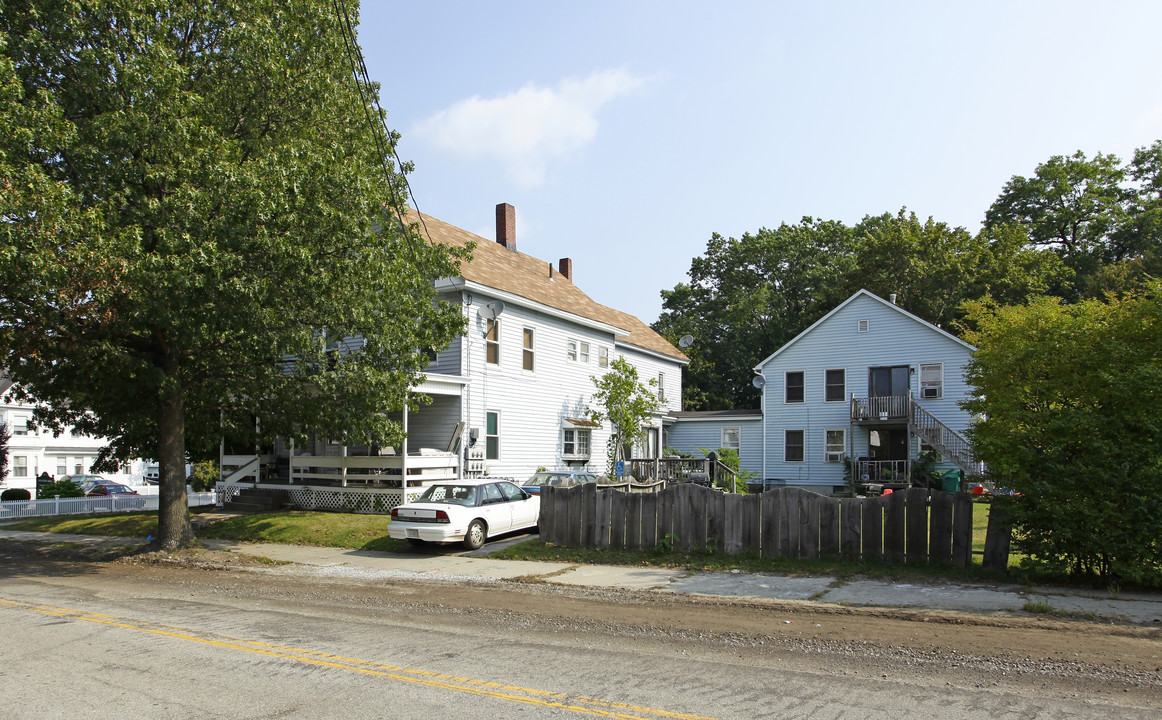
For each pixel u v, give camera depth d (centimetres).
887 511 1177
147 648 741
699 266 5719
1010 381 1044
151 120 1292
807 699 570
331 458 2095
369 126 1681
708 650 728
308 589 1130
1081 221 4784
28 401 1661
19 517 2605
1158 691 588
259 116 1503
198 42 1480
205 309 1270
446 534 1449
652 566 1269
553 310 2700
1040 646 727
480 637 788
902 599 960
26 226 1082
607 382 2856
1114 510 945
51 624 862
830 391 3303
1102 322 1013
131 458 2241
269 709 553
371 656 706
